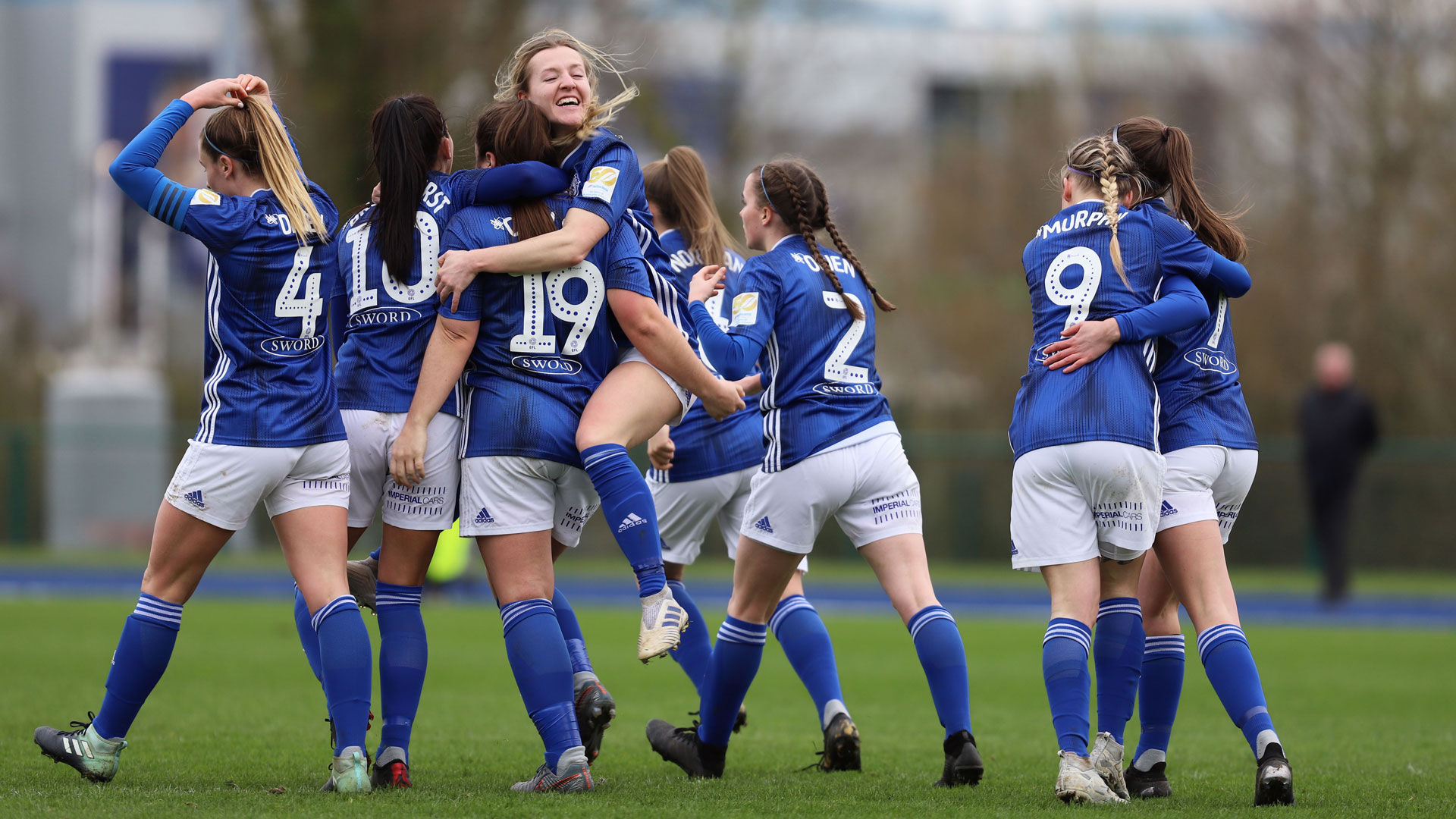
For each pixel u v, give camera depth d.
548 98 16.41
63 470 76.88
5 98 146.12
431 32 73.12
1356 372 80.19
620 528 15.31
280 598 54.03
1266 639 43.00
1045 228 16.27
